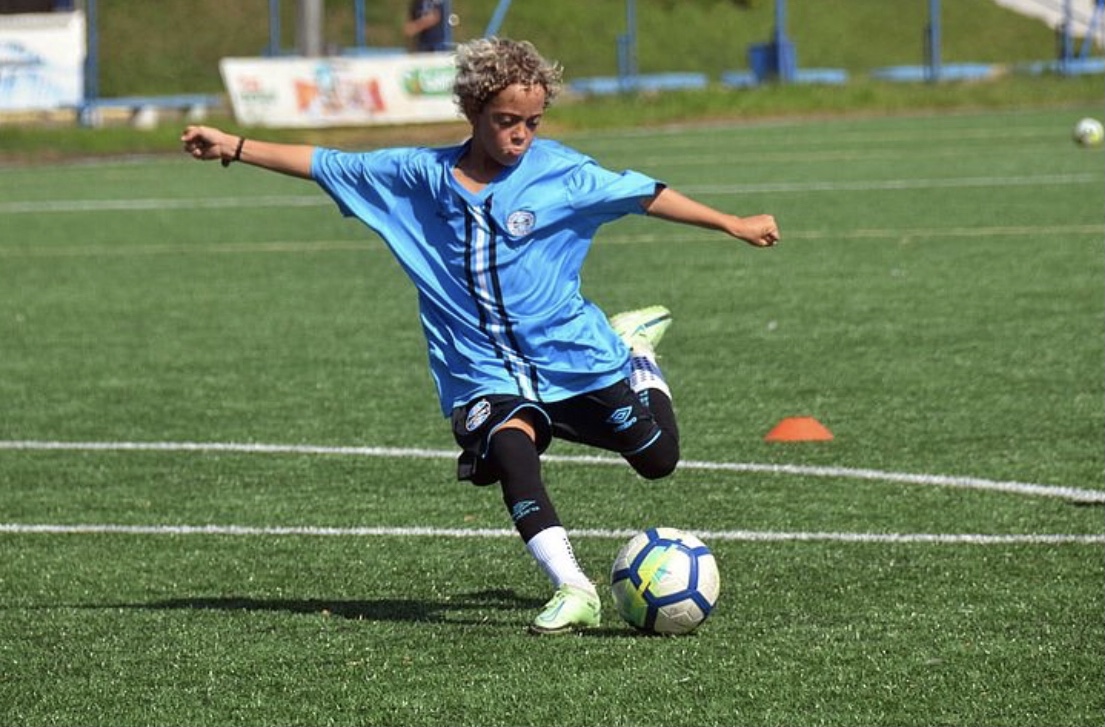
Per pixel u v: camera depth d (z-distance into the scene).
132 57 122.44
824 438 23.97
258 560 18.50
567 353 14.77
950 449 23.11
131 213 60.31
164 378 30.42
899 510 19.92
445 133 86.75
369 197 15.04
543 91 14.29
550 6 134.75
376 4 131.12
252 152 15.12
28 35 93.31
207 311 38.28
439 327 14.95
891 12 143.25
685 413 26.06
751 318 34.69
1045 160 66.81
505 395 14.64
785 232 48.56
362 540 19.28
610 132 92.69
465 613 15.97
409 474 22.67
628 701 12.98
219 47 124.62
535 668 13.82
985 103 103.38
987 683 13.34
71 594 17.19
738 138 85.38
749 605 15.89
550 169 14.66
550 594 16.73
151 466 23.61
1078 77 112.62
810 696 13.05
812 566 17.48
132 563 18.50
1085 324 32.47
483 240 14.61
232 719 12.86
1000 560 17.52
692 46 134.88
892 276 39.44
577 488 21.47
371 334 34.56
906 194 57.06
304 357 32.12
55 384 30.12
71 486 22.48
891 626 15.02
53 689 13.73
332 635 15.10
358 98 88.19
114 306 39.41
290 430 25.77
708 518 19.80
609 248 46.91
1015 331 32.03
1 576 18.03
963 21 142.12
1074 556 17.59
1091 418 24.73
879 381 28.00
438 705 13.01
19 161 85.19
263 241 51.28
